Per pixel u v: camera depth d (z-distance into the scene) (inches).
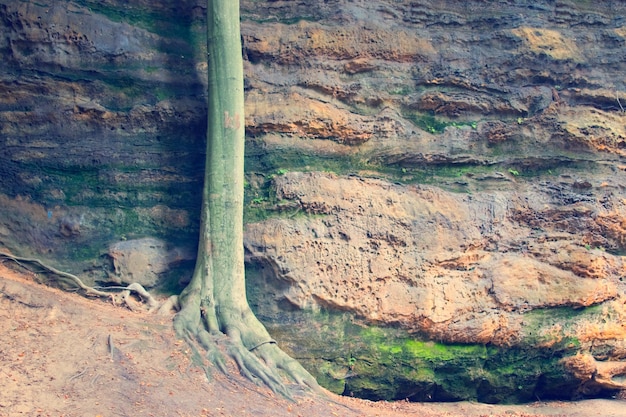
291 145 419.5
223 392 324.2
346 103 436.5
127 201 397.7
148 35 420.8
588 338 414.3
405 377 391.9
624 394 423.8
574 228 430.0
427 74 447.8
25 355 305.7
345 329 387.9
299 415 325.4
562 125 451.5
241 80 389.4
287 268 386.6
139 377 312.3
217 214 371.9
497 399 412.5
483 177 434.6
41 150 390.0
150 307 368.5
